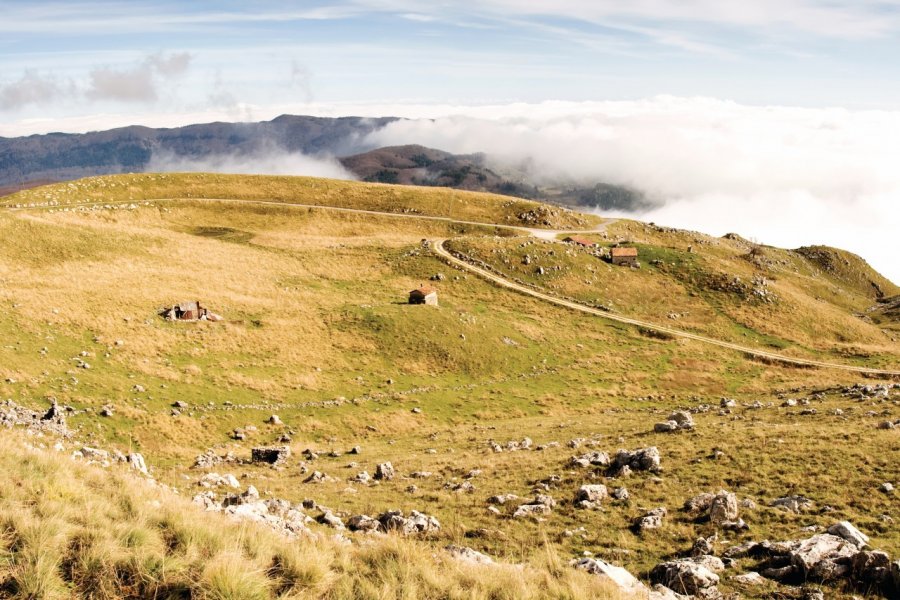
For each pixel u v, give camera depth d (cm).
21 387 4519
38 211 12850
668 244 16775
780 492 2150
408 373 7156
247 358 6488
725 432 3219
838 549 1488
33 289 6769
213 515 1220
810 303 12106
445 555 1231
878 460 2338
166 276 8612
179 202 15225
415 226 15738
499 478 2791
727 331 10619
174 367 5800
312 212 15850
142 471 2394
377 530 1859
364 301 9275
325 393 6131
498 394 7006
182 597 865
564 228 16712
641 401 7238
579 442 3562
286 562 1002
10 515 956
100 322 6259
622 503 2195
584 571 1262
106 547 909
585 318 10381
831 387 5600
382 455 4162
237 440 4797
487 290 11006
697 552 1666
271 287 9250
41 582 825
